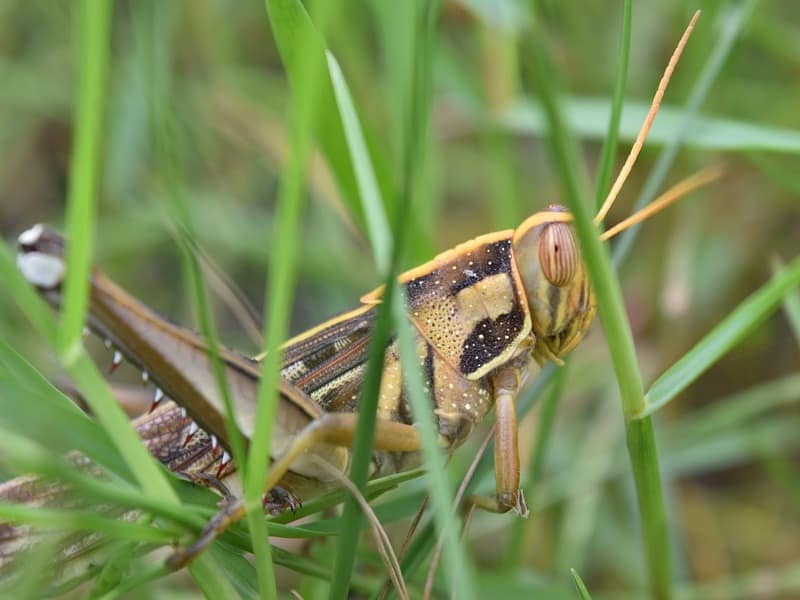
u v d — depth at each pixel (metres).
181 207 0.14
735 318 0.15
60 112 0.24
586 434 0.21
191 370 0.15
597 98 0.22
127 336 0.14
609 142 0.17
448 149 0.24
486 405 0.17
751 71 0.23
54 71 0.24
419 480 0.19
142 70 0.17
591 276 0.14
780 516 0.21
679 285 0.21
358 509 0.14
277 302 0.13
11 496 0.15
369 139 0.18
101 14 0.13
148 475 0.14
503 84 0.21
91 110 0.13
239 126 0.23
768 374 0.23
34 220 0.24
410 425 0.16
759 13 0.21
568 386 0.21
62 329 0.13
